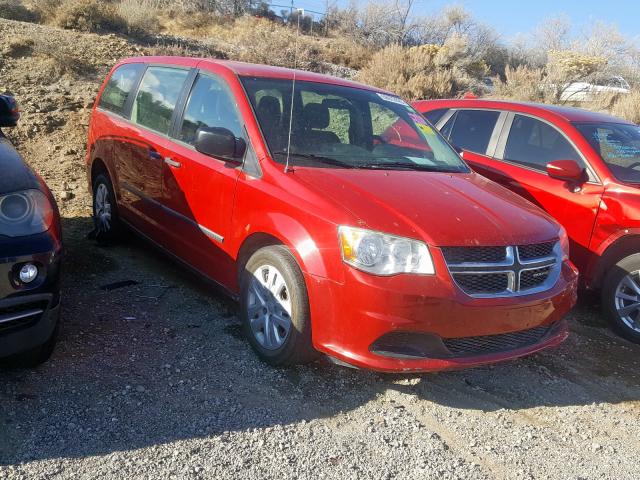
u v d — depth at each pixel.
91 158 6.21
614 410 3.94
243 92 4.48
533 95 17.09
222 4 26.69
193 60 5.17
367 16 24.80
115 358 3.86
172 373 3.76
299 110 4.55
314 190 3.76
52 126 9.71
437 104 7.02
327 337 3.55
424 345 3.48
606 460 3.38
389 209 3.64
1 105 4.38
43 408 3.27
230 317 4.61
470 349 3.64
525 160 5.93
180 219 4.80
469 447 3.37
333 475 3.00
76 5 17.14
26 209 3.24
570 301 4.00
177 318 4.52
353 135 4.67
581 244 5.31
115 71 6.31
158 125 5.21
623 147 5.62
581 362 4.60
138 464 2.92
